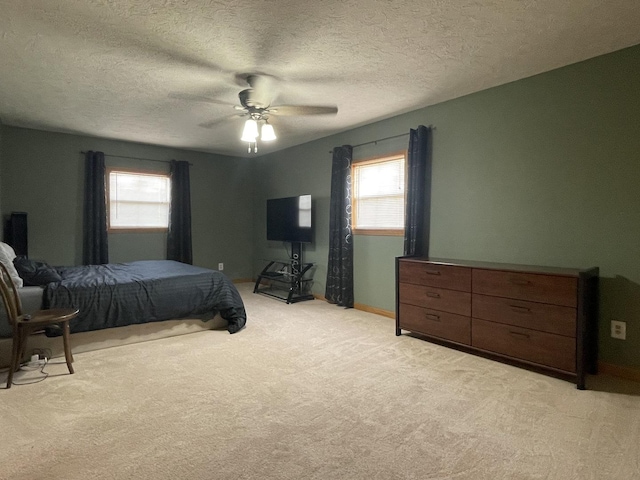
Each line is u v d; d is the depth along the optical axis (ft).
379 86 11.16
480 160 11.74
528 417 7.05
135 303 11.09
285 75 10.25
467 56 9.18
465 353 10.57
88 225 17.21
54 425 6.75
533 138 10.49
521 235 10.83
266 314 15.08
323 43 8.43
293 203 18.58
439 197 12.92
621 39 8.37
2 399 7.74
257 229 22.97
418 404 7.55
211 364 9.71
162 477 5.37
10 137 15.67
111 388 8.28
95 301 10.51
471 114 11.91
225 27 7.70
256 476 5.40
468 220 12.12
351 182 16.11
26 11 7.07
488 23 7.63
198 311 12.36
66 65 9.53
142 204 19.31
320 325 13.46
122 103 12.56
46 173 16.55
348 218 16.08
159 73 10.04
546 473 5.49
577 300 8.28
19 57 9.07
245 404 7.56
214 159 21.75
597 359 9.27
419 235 13.20
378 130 14.97
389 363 9.80
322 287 18.16
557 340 8.61
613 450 6.03
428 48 8.73
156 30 7.80
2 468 5.56
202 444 6.18
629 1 6.85
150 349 10.86
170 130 16.21
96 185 17.33
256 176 22.93
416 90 11.53
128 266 14.73
